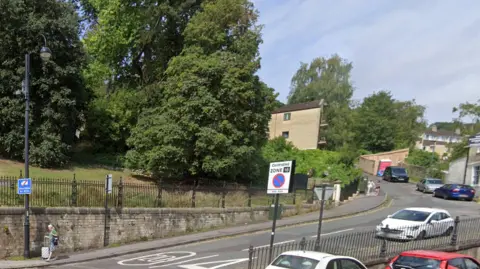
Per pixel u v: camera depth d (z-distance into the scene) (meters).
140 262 16.03
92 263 15.95
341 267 10.41
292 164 12.41
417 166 64.62
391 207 32.22
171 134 26.84
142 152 29.17
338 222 25.19
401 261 12.63
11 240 16.59
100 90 39.69
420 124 88.19
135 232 20.36
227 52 30.09
